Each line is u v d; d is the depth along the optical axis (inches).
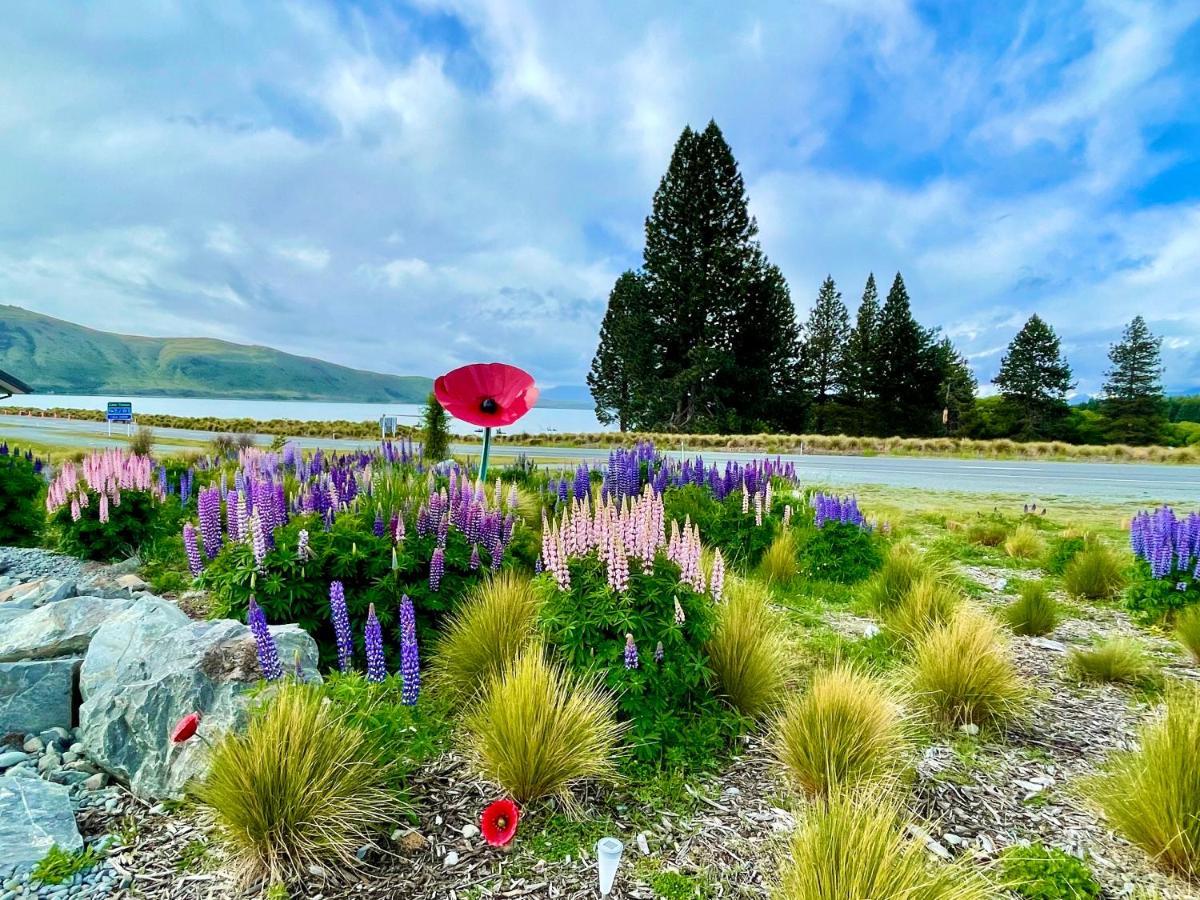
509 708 115.0
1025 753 134.4
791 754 120.9
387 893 90.6
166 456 628.1
